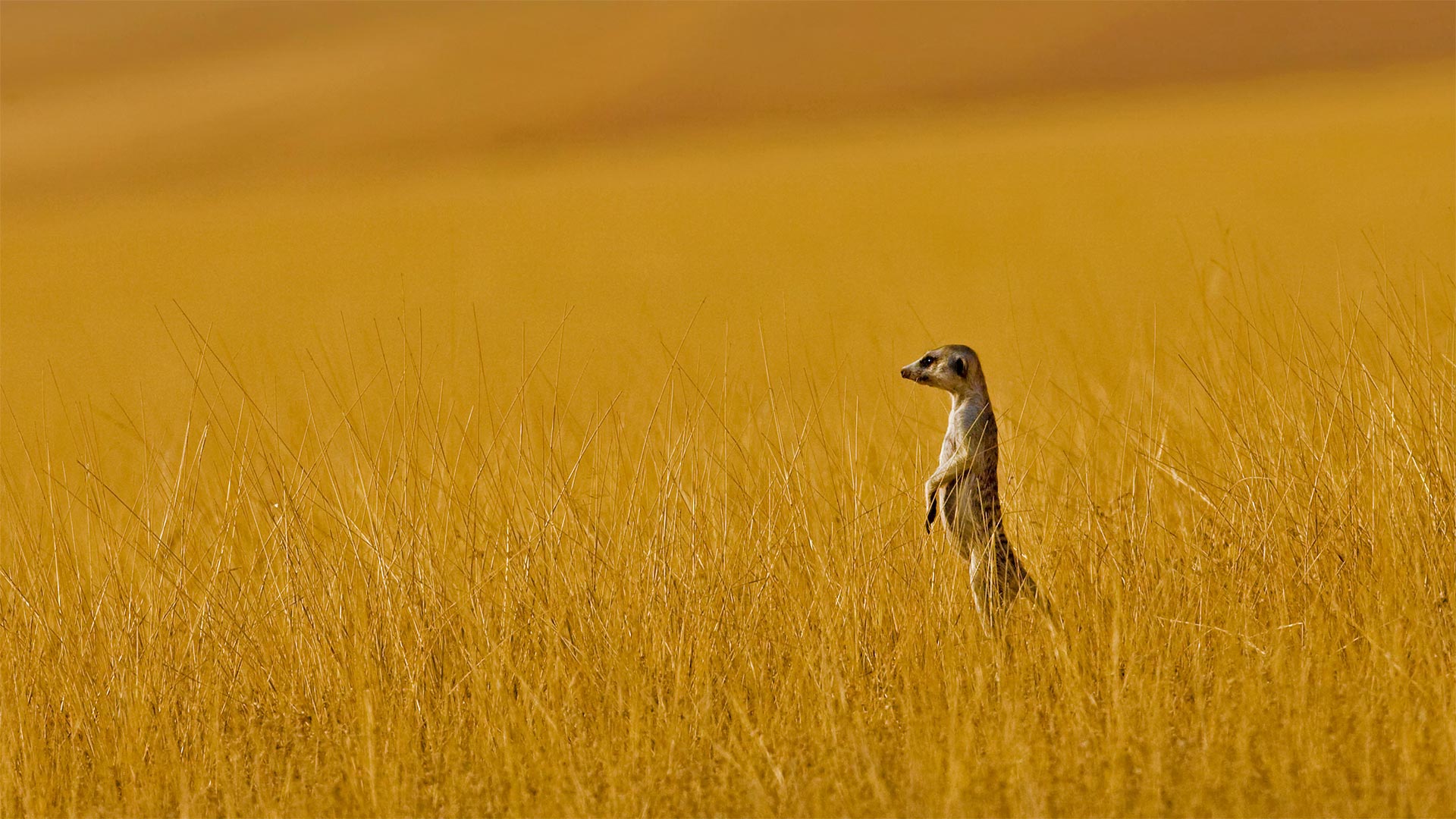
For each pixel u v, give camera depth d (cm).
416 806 1881
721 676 2161
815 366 5219
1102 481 2844
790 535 2450
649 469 2953
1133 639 2066
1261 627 2114
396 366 5944
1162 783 1689
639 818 1789
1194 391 3250
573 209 19175
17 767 2097
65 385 8112
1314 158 15112
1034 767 1755
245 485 2827
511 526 2539
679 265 13112
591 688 2148
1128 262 9638
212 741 2088
